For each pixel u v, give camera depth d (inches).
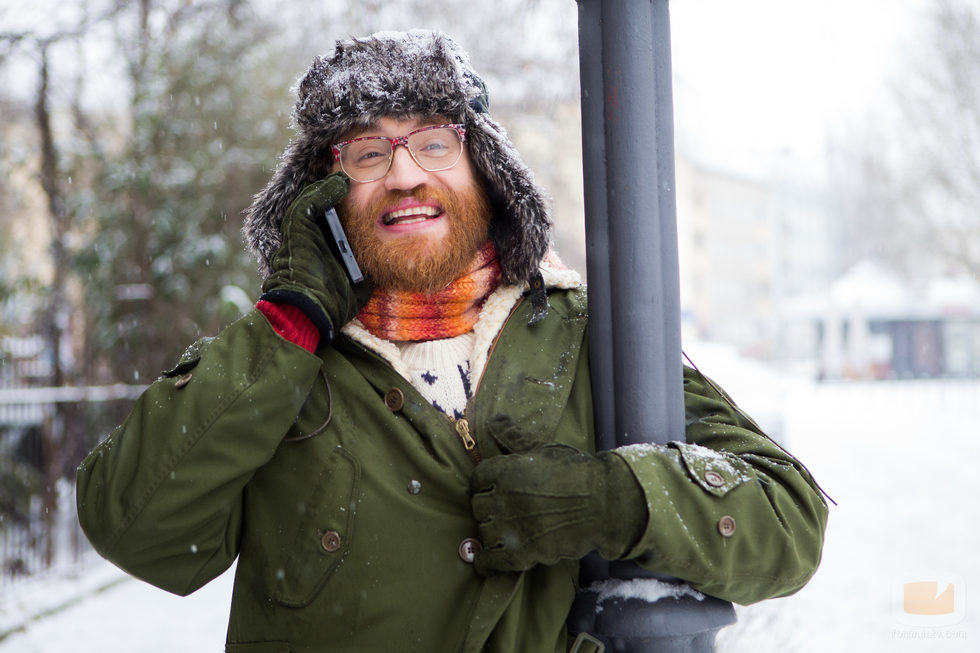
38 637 199.0
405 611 59.4
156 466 58.8
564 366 65.7
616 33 60.5
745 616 171.0
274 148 351.9
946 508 333.7
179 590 64.0
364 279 67.1
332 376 64.6
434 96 66.1
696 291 2439.7
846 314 1840.6
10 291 293.6
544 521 55.4
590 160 62.1
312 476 62.1
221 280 334.3
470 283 67.9
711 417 66.7
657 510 55.2
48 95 327.3
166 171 342.6
